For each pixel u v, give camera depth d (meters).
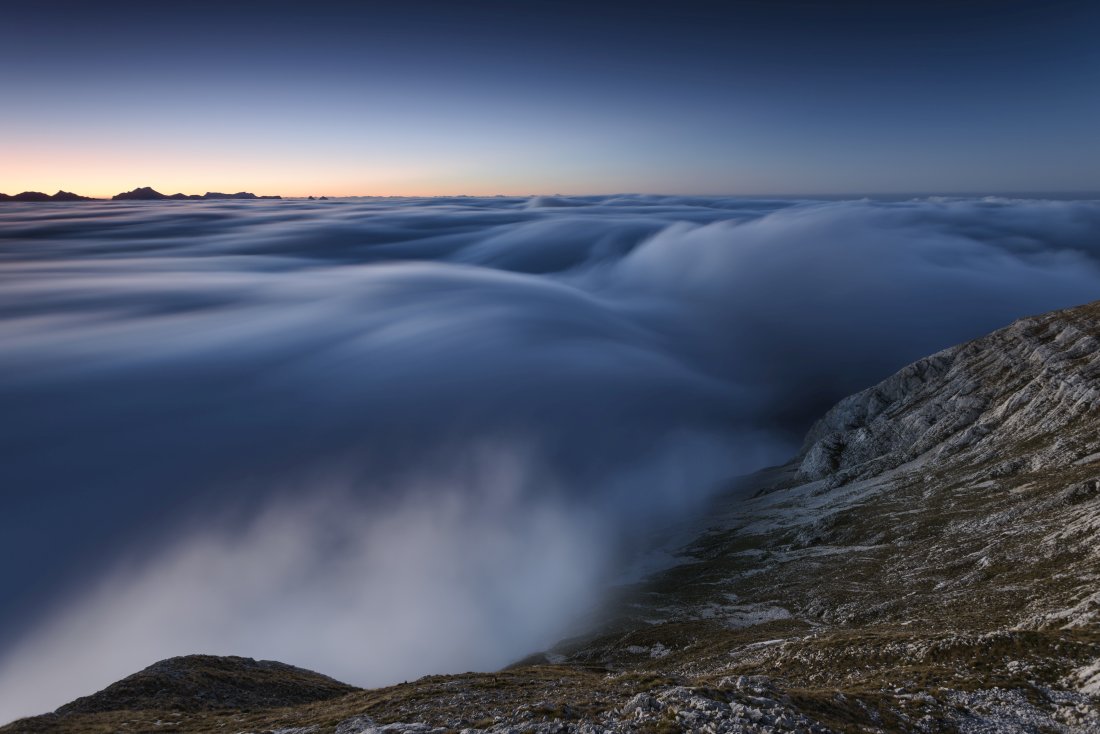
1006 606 60.62
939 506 112.56
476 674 52.19
